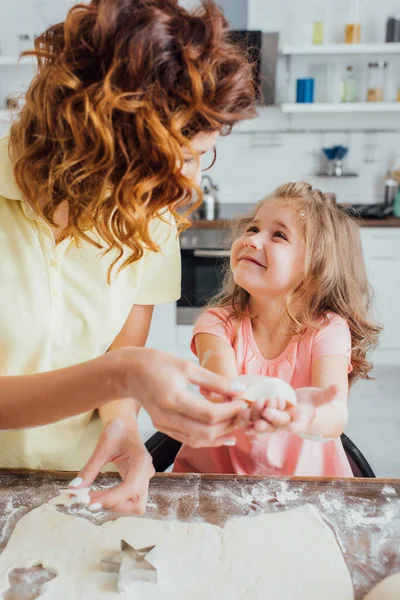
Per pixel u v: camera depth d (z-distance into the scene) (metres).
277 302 1.24
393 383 3.41
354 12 3.76
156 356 0.71
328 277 1.23
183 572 0.80
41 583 0.79
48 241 0.97
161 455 1.30
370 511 0.91
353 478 0.99
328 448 1.23
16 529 0.88
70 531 0.88
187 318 3.52
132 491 0.86
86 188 0.70
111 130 0.65
